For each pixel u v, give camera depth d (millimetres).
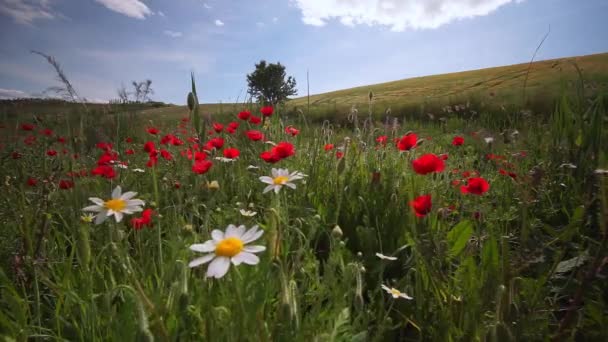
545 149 3756
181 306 1138
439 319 1614
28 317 1517
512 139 4773
